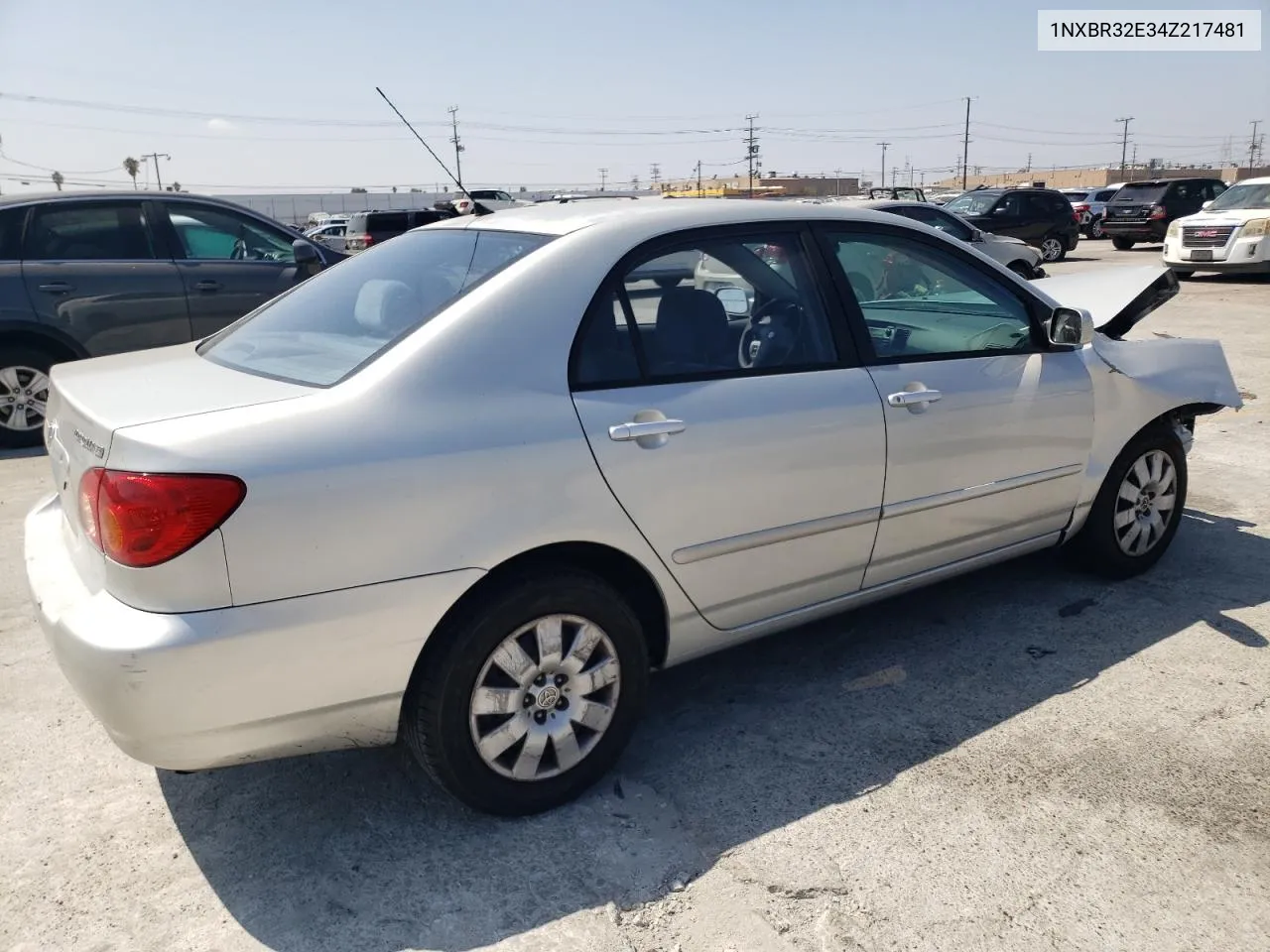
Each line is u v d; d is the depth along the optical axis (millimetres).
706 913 2486
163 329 7492
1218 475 6090
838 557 3365
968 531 3730
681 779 3057
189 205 7691
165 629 2295
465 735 2682
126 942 2412
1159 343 4387
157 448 2318
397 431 2520
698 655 3223
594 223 3020
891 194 21938
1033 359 3848
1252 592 4348
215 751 2430
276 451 2383
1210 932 2404
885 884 2580
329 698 2494
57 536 2930
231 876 2650
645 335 2963
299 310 3301
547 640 2768
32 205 7098
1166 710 3404
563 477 2709
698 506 2969
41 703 3533
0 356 7023
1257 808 2863
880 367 3406
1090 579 4516
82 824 2873
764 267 3246
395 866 2678
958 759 3139
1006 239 14812
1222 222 17000
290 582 2391
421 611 2543
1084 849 2701
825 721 3389
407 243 3488
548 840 2771
